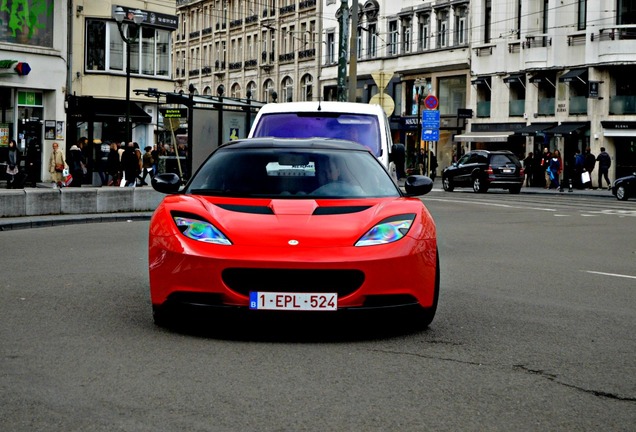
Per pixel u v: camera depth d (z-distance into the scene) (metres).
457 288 11.32
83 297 10.07
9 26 39.28
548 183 54.25
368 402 5.82
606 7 52.28
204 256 7.55
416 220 8.09
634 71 52.09
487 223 23.62
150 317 8.81
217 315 7.70
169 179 9.02
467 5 63.75
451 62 64.94
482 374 6.65
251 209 8.08
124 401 5.76
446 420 5.45
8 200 22.72
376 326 8.52
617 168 52.75
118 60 49.47
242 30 92.69
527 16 58.09
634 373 6.77
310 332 8.17
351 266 7.52
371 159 9.36
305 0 82.62
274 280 7.53
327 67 79.88
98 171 45.28
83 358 6.96
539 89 57.75
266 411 5.57
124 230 20.39
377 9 73.81
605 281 12.27
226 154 9.23
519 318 9.12
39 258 14.17
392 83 72.00
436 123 44.38
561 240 18.81
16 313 8.98
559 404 5.87
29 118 40.50
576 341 7.96
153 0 50.59
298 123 15.33
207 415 5.46
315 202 8.30
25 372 6.48
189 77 103.88
